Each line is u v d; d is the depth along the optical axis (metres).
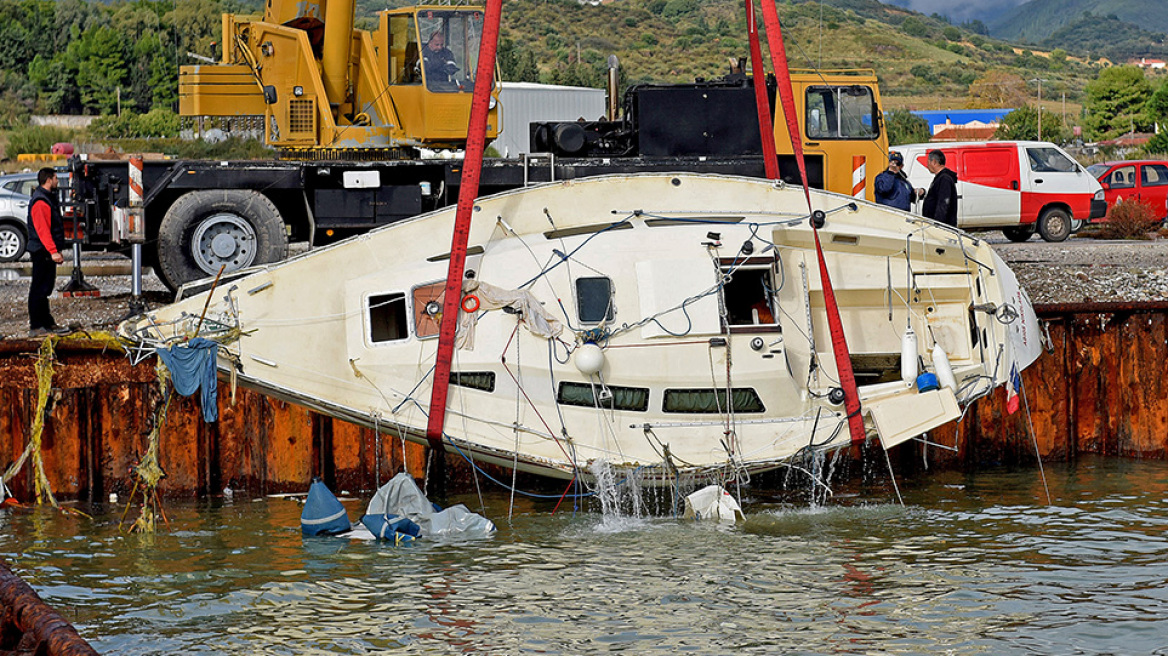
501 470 18.97
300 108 24.72
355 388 16.23
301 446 18.47
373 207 23.39
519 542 15.74
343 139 24.50
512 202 16.66
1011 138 131.25
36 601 9.88
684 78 179.00
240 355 16.14
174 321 16.20
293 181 22.95
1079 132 161.12
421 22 24.31
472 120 16.08
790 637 12.16
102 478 17.98
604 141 23.92
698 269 16.17
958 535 15.96
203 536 16.16
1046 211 37.47
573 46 194.62
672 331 15.98
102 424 17.91
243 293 16.23
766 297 16.77
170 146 65.88
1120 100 159.00
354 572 14.45
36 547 15.60
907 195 21.36
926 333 17.45
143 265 25.81
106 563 14.87
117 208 22.08
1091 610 12.88
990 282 17.36
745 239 16.52
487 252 16.33
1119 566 14.43
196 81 25.19
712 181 17.16
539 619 12.70
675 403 16.16
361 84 25.27
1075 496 18.17
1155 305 20.59
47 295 19.69
